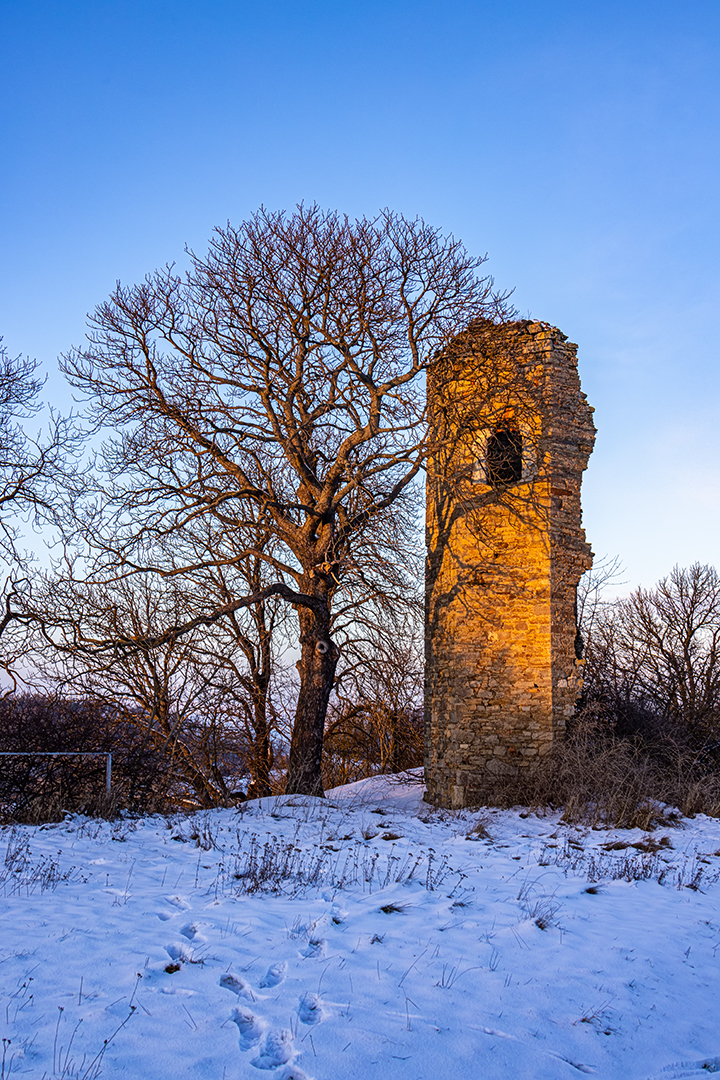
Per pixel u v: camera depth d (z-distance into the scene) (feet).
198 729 61.93
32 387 55.06
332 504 52.54
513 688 49.62
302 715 52.01
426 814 45.55
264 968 17.97
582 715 50.14
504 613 50.57
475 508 52.19
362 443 51.98
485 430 53.01
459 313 49.44
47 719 52.06
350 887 26.20
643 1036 16.34
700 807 43.55
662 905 25.68
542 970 19.07
